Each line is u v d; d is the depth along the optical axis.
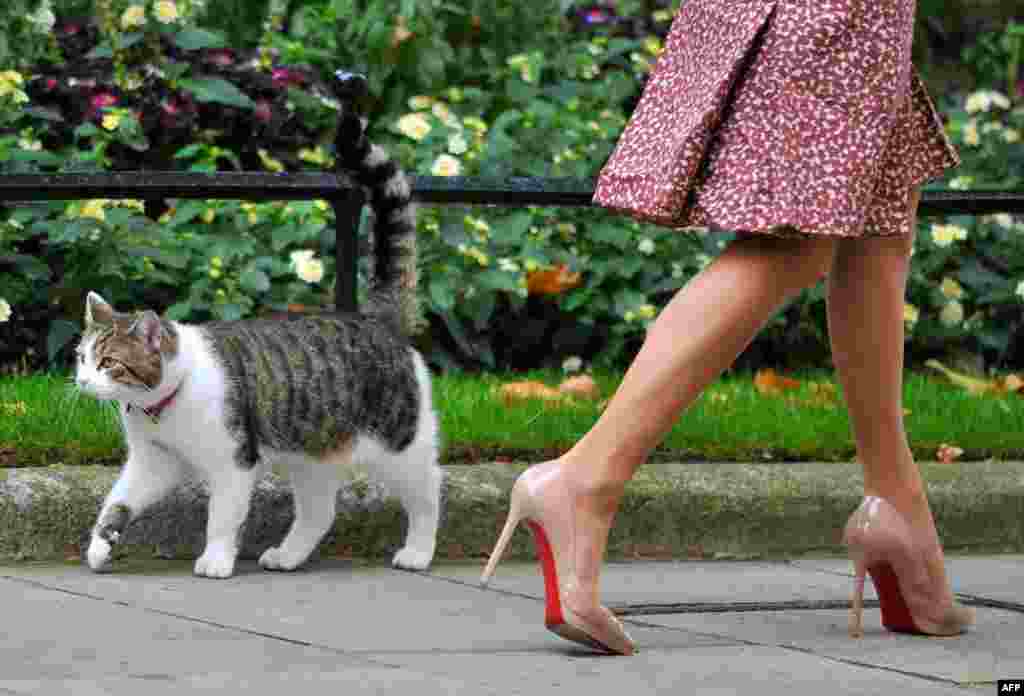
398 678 4.71
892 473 5.62
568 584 5.07
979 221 11.70
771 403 9.06
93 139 10.40
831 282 5.54
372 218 7.16
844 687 4.83
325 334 6.79
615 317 11.13
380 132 12.02
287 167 11.06
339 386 6.73
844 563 7.28
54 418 7.38
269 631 5.36
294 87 11.23
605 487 5.09
